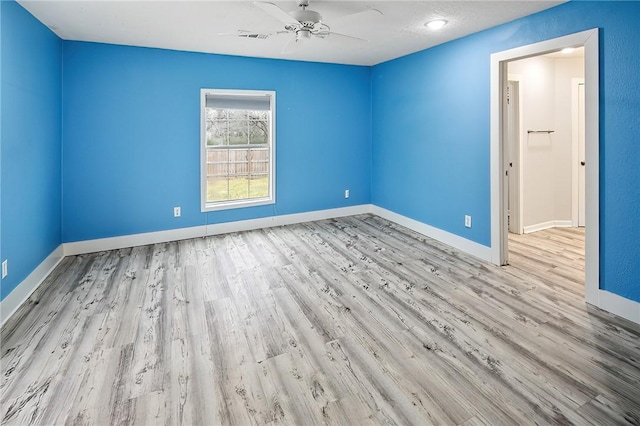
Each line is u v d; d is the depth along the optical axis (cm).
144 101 428
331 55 486
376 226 527
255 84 492
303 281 330
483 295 297
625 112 247
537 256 392
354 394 183
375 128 579
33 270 312
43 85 335
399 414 169
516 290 306
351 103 571
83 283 326
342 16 312
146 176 439
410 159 498
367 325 252
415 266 365
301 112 532
